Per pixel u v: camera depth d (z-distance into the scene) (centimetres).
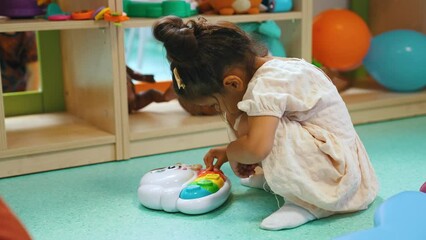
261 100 105
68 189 130
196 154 154
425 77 188
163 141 155
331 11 191
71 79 176
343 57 187
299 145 109
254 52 112
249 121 108
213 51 105
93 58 156
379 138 164
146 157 152
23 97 177
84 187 131
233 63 107
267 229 106
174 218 112
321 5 213
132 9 158
